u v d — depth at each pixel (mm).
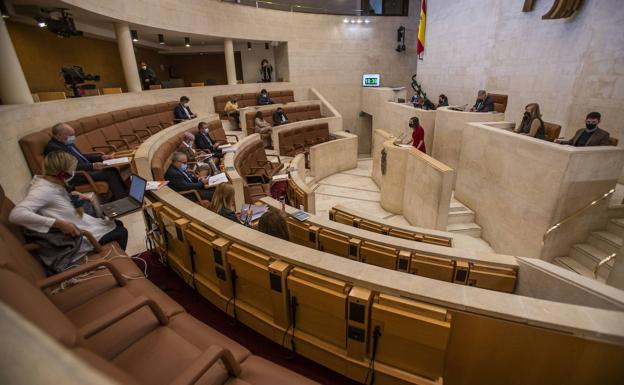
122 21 7441
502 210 5379
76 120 5512
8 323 301
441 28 10000
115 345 1593
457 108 8125
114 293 1980
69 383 245
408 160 6605
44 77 7141
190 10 9461
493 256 2572
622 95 4922
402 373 1695
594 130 4285
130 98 7551
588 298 1978
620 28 4891
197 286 2535
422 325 1499
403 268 2635
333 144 9422
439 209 5289
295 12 12375
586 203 4242
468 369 1644
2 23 4363
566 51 5797
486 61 7949
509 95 7238
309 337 1929
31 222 2113
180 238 2533
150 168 4199
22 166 3996
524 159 4812
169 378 1444
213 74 14922
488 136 5684
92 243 2379
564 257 4500
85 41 8547
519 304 1519
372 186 8789
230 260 2080
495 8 7496
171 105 8742
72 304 1886
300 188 5297
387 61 13891
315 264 1841
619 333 1354
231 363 1395
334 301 1688
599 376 1439
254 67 14273
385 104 11195
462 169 6645
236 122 10391
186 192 4055
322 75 13422
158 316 1687
